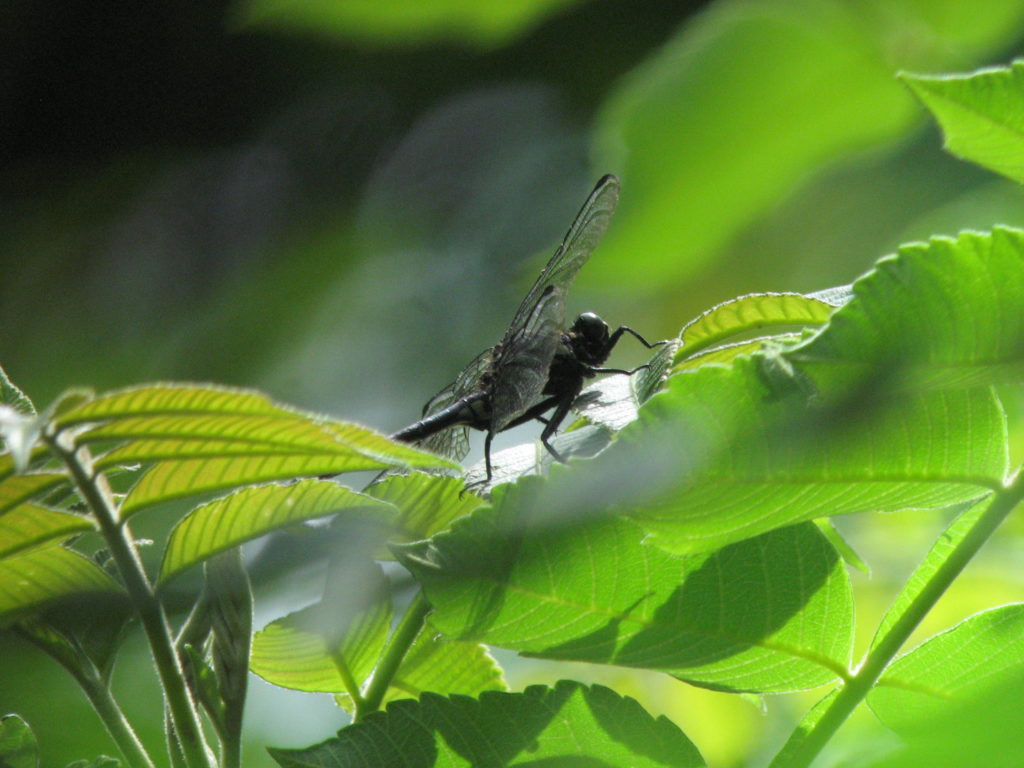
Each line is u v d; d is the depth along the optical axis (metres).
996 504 3.05
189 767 3.07
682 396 3.04
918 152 3.25
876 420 3.04
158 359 5.60
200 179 6.56
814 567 3.06
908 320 3.03
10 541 3.05
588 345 3.28
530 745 3.06
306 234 5.96
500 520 3.06
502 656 3.81
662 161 3.09
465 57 5.73
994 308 3.02
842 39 3.08
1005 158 3.03
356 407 5.22
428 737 3.06
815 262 3.26
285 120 6.58
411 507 3.12
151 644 3.06
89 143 6.46
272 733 3.72
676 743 3.06
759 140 3.08
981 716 2.97
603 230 3.16
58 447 3.02
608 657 3.06
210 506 3.06
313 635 3.11
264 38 6.59
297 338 5.08
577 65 4.40
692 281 3.27
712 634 3.06
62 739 3.26
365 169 6.23
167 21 6.53
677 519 3.04
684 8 3.84
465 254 5.67
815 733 3.06
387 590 3.11
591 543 3.06
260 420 3.02
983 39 3.07
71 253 6.14
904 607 3.06
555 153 5.34
